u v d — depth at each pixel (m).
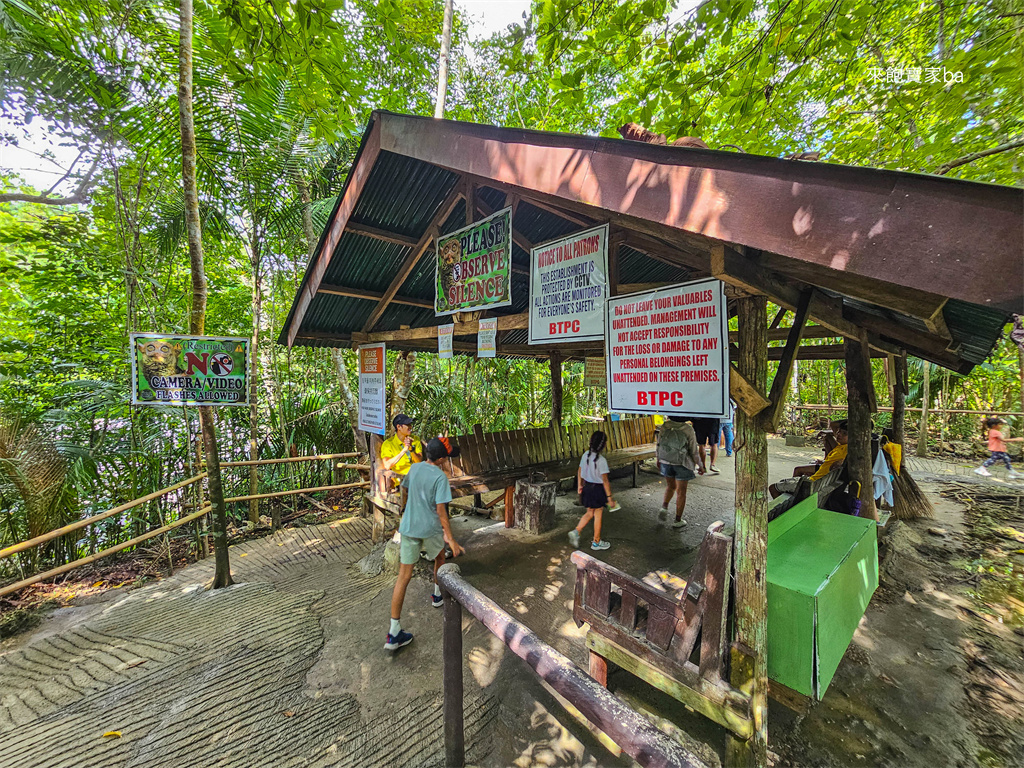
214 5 4.16
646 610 2.39
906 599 3.42
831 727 2.21
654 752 0.97
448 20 5.40
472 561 4.17
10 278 5.02
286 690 2.50
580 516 5.56
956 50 3.27
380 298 4.61
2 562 3.94
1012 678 2.53
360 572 4.10
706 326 1.85
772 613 1.87
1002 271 0.83
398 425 4.58
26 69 3.66
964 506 5.92
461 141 2.28
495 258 3.09
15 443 3.79
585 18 2.82
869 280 1.34
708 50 4.58
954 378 10.59
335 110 3.90
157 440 5.08
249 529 5.30
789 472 7.91
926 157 3.85
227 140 4.93
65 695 2.47
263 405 6.75
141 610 3.40
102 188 5.20
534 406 10.32
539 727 2.21
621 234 2.42
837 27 3.03
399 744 2.13
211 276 6.87
